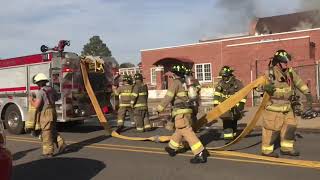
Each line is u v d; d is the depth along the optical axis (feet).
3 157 18.60
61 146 35.83
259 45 114.42
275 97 29.94
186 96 30.32
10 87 51.06
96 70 49.67
